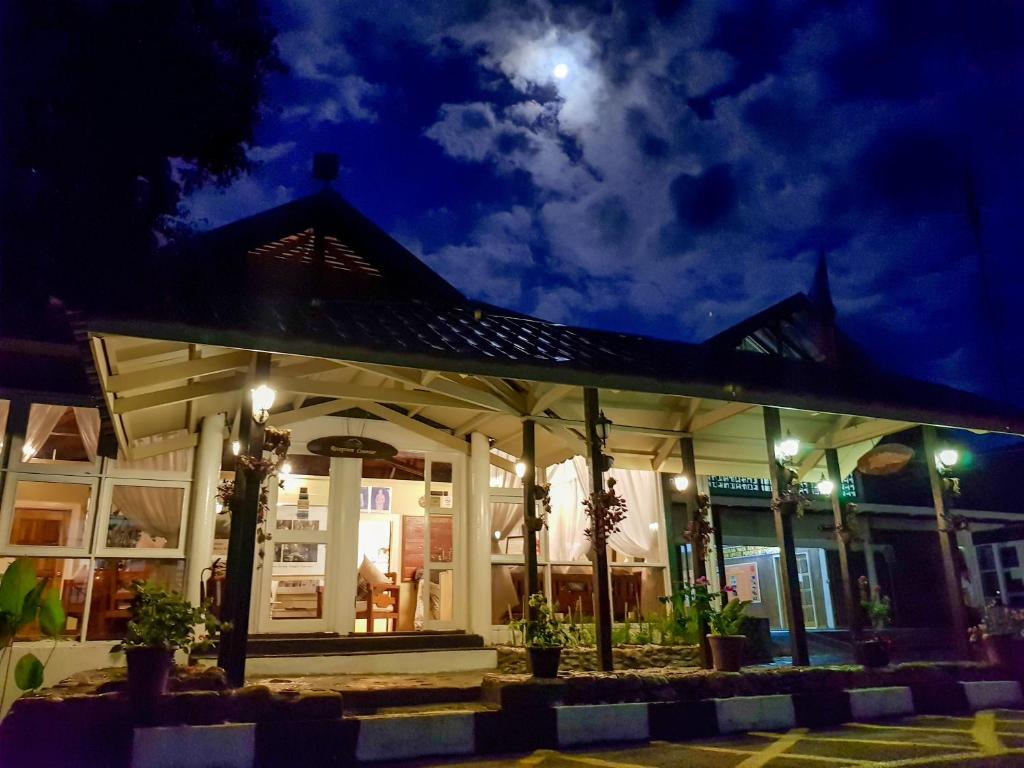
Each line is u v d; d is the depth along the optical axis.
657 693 6.73
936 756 5.42
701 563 8.96
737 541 13.48
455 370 6.80
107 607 7.99
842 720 7.35
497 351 7.25
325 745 5.20
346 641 8.47
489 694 6.48
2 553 7.63
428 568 9.92
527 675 6.88
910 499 15.54
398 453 10.23
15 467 7.84
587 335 9.25
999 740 6.12
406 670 8.50
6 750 4.52
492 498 10.44
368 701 6.38
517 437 10.48
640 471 11.90
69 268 10.54
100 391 6.18
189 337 5.74
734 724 6.83
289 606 9.76
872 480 15.27
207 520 8.43
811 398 8.48
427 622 9.63
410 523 11.88
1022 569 15.91
